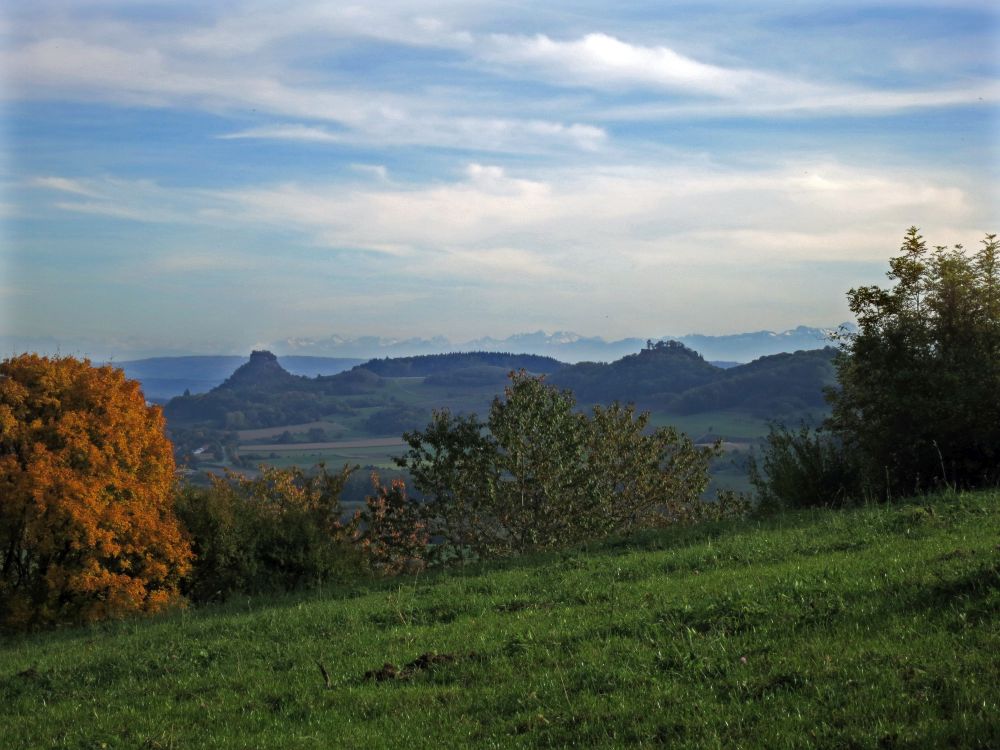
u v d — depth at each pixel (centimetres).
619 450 3750
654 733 778
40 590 2633
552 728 833
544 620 1235
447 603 1476
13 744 1027
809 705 768
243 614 1769
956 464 2142
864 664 827
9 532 2639
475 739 848
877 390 2283
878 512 1666
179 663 1318
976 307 2247
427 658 1118
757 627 1000
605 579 1484
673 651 969
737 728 753
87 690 1253
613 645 1045
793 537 1573
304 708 1017
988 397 2084
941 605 947
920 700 739
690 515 3809
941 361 2195
